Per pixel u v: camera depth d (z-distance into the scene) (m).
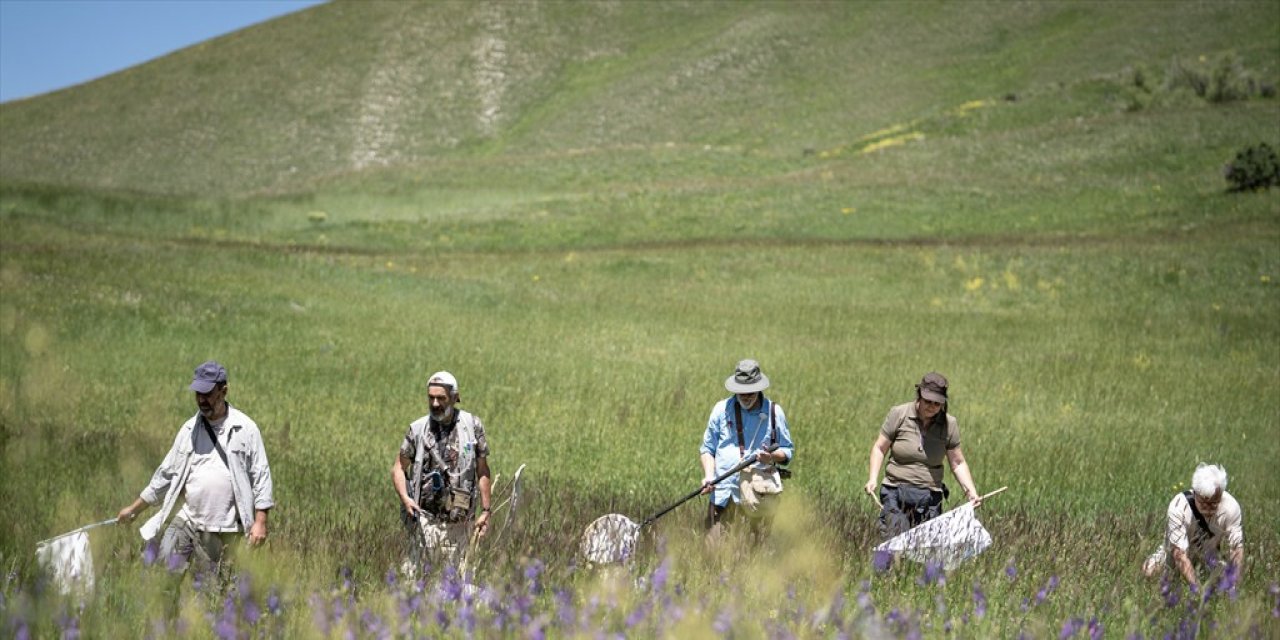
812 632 6.26
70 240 44.25
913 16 130.88
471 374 22.78
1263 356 29.05
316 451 15.79
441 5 145.25
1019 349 29.42
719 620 5.98
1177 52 102.69
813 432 18.36
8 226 48.16
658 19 141.25
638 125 109.44
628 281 43.06
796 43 127.06
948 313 35.88
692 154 85.50
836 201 60.34
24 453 13.16
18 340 22.42
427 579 7.77
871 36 127.00
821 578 7.50
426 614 6.42
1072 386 24.19
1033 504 14.18
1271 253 41.50
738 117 108.50
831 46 125.88
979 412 21.00
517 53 131.62
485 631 6.22
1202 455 17.91
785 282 42.22
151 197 66.00
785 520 8.37
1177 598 8.04
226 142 115.38
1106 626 7.40
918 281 41.94
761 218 57.44
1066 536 10.66
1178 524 9.41
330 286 35.59
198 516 8.86
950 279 41.97
